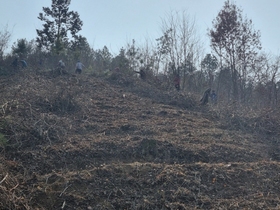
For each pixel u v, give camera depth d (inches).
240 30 787.4
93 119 416.8
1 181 241.1
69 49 1214.9
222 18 792.9
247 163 313.7
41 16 1462.8
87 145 322.7
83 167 290.0
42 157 294.4
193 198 251.6
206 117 492.4
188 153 325.1
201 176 280.5
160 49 869.2
